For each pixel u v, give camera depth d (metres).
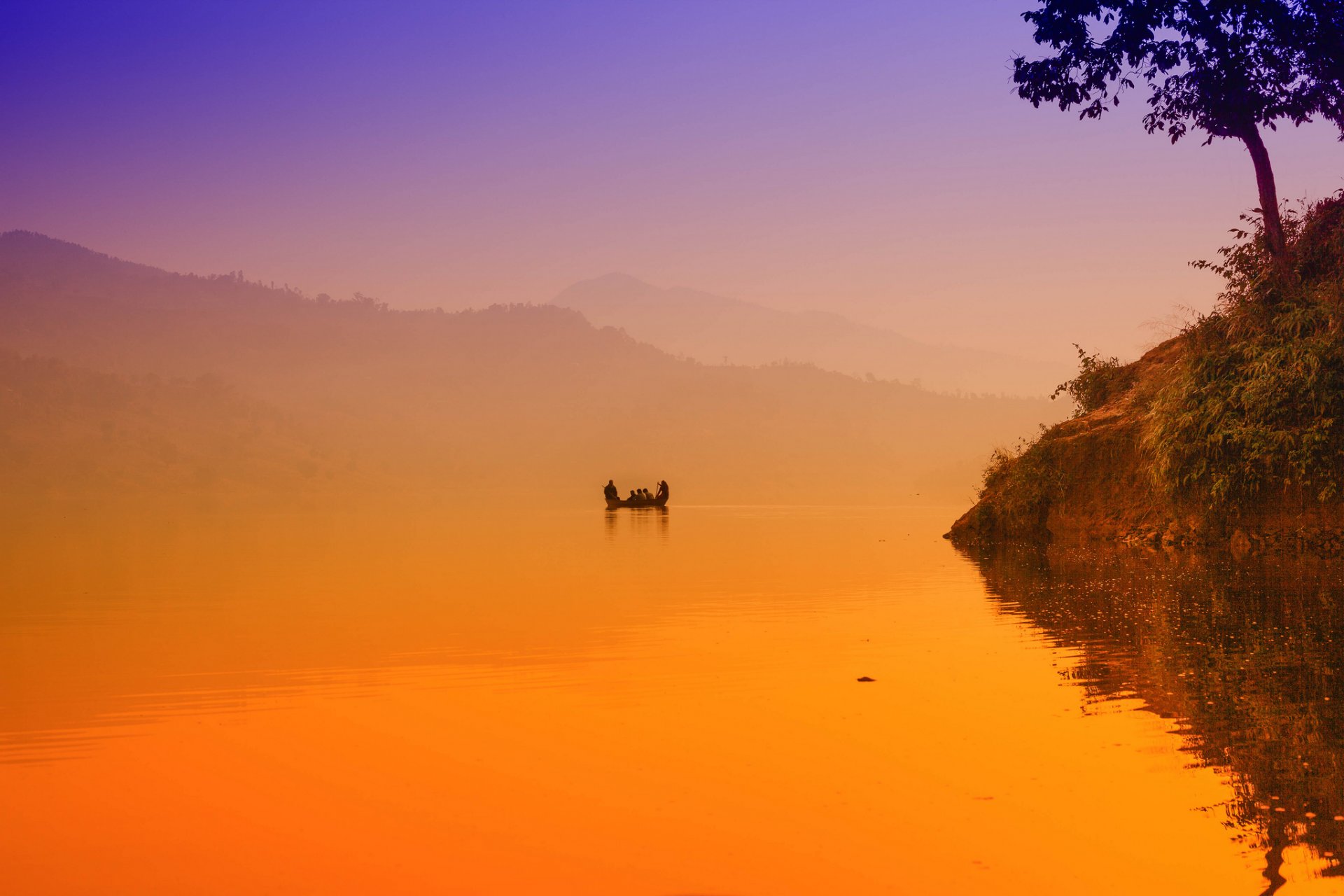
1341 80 23.22
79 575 22.78
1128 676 9.84
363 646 12.36
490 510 76.81
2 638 13.27
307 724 8.50
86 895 5.16
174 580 21.45
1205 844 5.62
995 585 18.02
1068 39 24.39
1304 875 5.21
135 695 9.68
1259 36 23.30
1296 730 7.78
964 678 9.95
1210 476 22.80
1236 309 23.73
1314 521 21.88
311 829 6.05
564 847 5.73
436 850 5.71
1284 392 21.64
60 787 6.86
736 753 7.46
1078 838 5.75
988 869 5.34
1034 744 7.55
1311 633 11.95
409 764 7.32
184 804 6.51
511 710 8.93
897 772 6.94
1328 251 23.88
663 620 14.36
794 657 11.23
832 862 5.47
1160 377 27.14
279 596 18.08
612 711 8.82
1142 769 6.92
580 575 21.45
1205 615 13.48
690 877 5.31
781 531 40.53
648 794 6.59
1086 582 17.73
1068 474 28.14
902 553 26.81
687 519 53.53
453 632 13.41
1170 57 23.81
